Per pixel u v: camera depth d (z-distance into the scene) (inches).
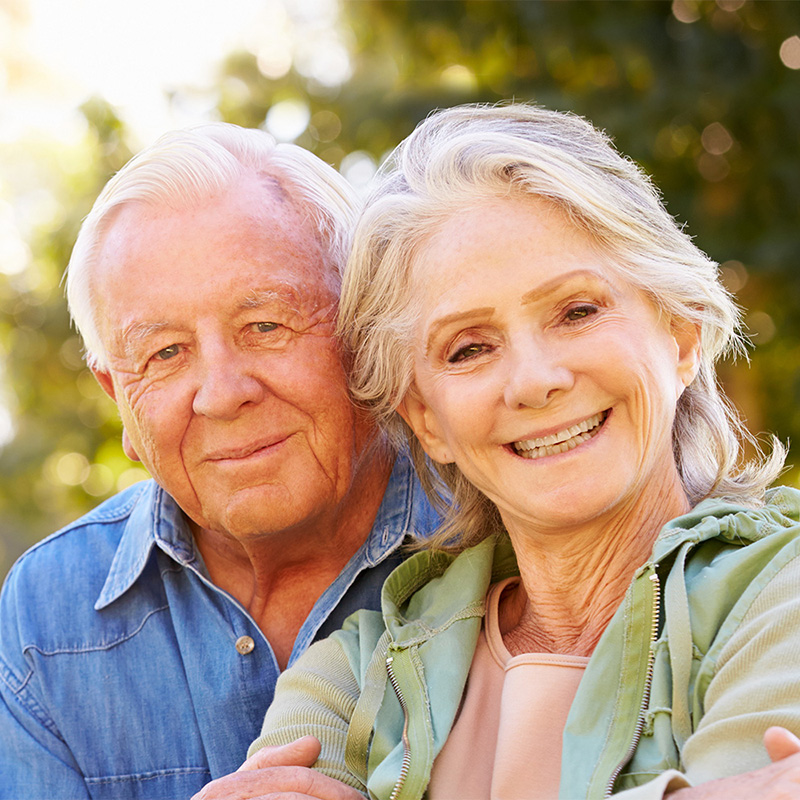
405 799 71.8
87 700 103.0
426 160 80.3
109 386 105.3
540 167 74.0
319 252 93.5
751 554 68.8
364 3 306.0
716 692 64.0
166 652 102.9
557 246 73.5
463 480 88.7
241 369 89.3
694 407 84.2
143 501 110.3
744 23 261.6
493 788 71.7
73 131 356.8
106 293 93.0
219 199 91.5
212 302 88.7
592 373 72.5
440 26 289.1
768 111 254.7
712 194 261.6
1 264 358.6
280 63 342.6
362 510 101.2
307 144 319.0
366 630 85.6
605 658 70.1
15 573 110.5
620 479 73.1
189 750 100.6
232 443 90.0
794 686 60.3
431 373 78.6
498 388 74.3
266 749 78.6
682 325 79.4
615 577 77.9
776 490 80.2
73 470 366.9
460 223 75.6
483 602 83.2
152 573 105.8
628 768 66.2
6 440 362.9
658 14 262.2
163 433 91.3
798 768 55.4
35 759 102.4
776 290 260.5
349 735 76.2
